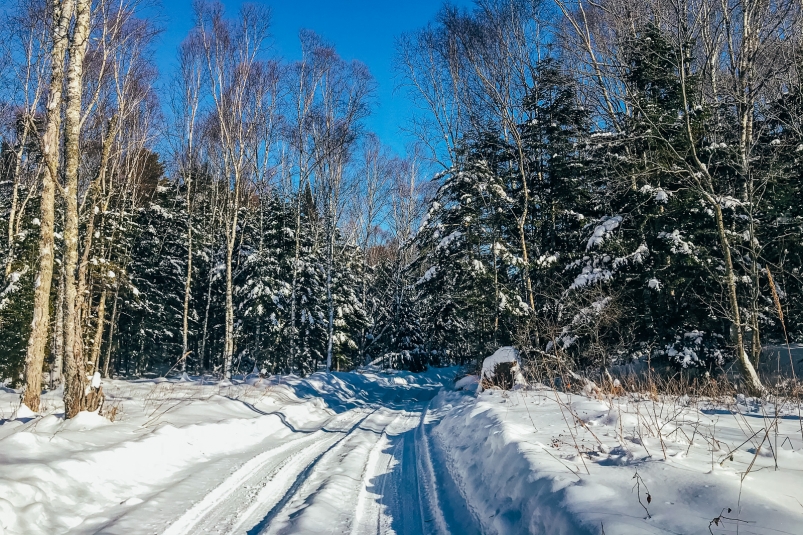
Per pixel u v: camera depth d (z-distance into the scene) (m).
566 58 17.83
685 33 12.16
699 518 3.25
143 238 27.89
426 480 6.51
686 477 3.87
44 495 4.82
